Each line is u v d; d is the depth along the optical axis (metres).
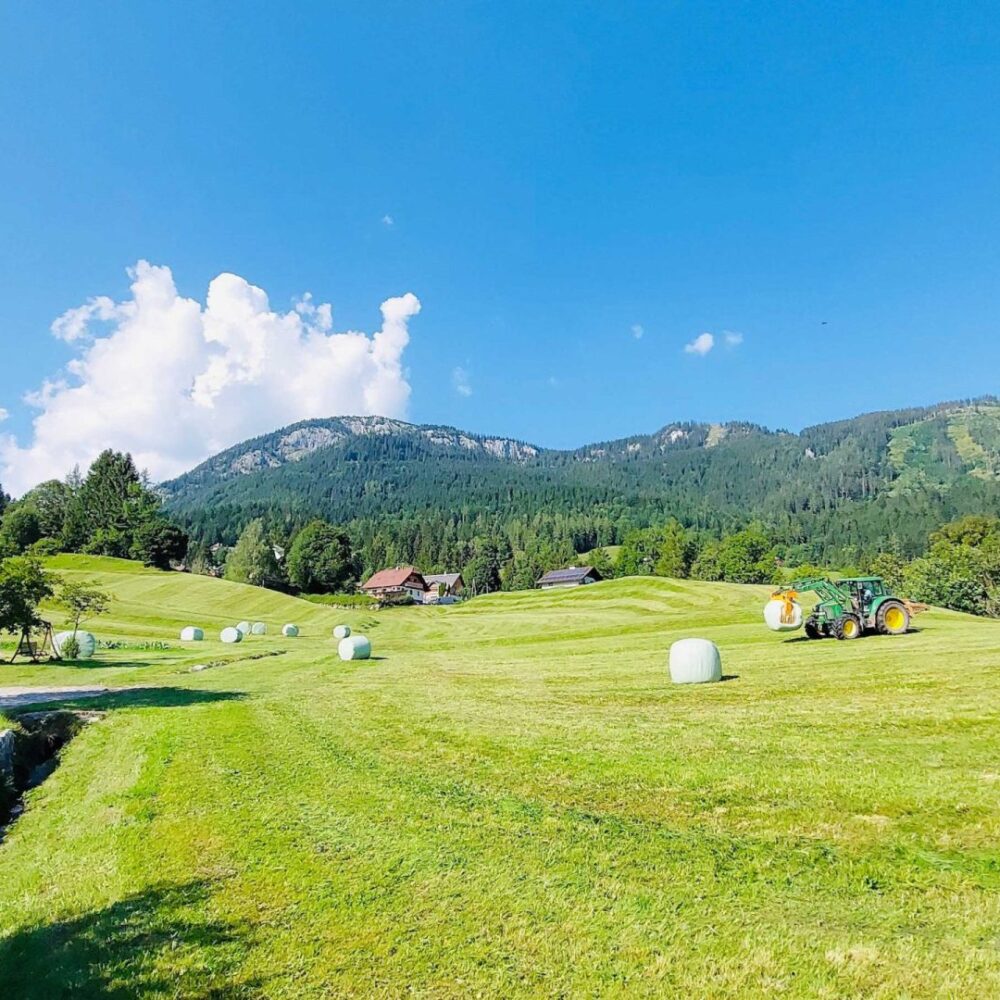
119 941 5.77
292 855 7.19
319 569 108.31
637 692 15.67
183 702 17.81
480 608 75.25
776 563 121.69
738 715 12.01
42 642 35.38
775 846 6.53
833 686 14.24
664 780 8.53
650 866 6.30
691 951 5.00
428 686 19.12
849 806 7.25
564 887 6.02
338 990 4.91
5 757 12.09
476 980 4.88
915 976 4.52
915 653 18.80
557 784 8.80
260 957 5.38
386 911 5.90
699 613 45.66
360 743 11.87
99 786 10.84
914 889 5.57
